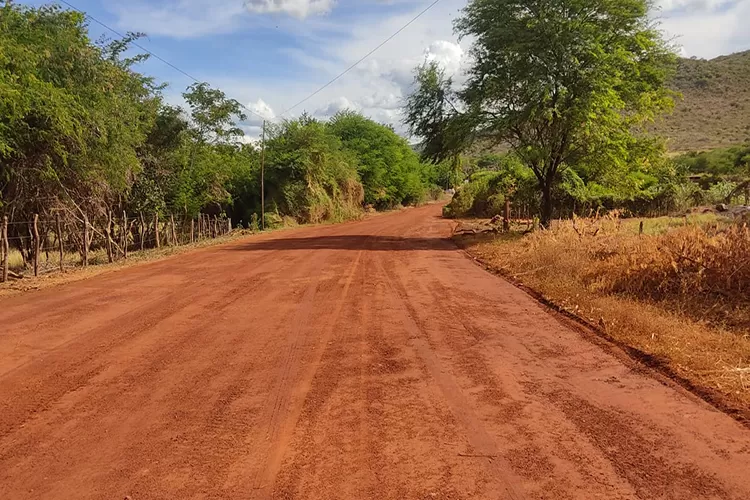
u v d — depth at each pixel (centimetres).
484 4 1961
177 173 2600
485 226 2638
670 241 951
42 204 1515
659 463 380
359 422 450
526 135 2036
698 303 807
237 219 3834
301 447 407
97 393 515
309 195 3888
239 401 496
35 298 962
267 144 3931
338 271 1273
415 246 1912
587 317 796
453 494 341
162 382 544
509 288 1050
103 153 1625
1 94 1159
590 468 373
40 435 429
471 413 468
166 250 1906
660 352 616
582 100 1791
